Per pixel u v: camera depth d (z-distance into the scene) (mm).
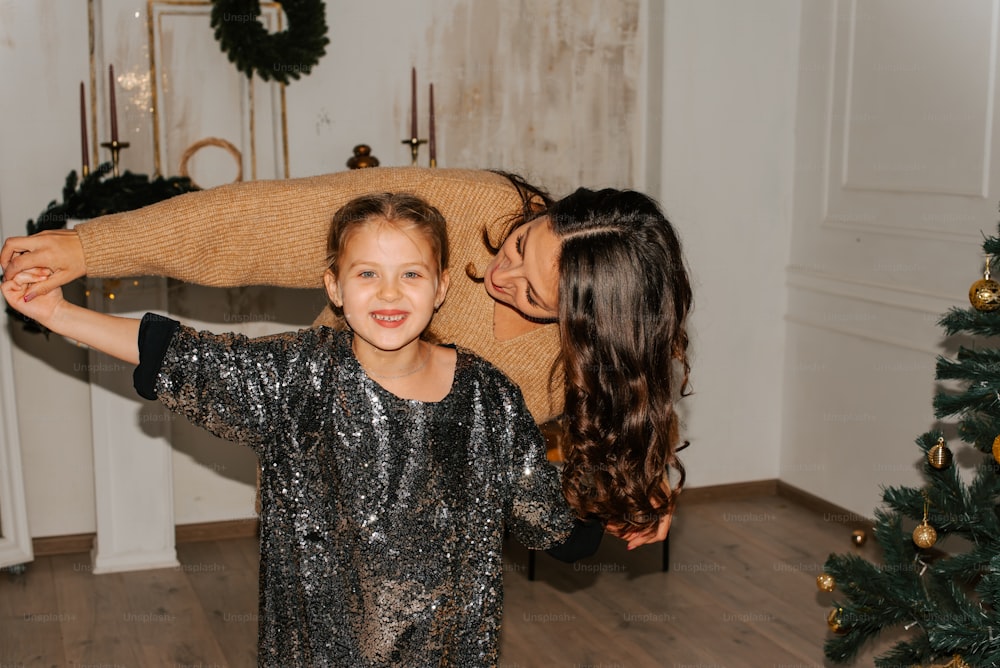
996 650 2104
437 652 1604
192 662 3064
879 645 3162
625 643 3205
